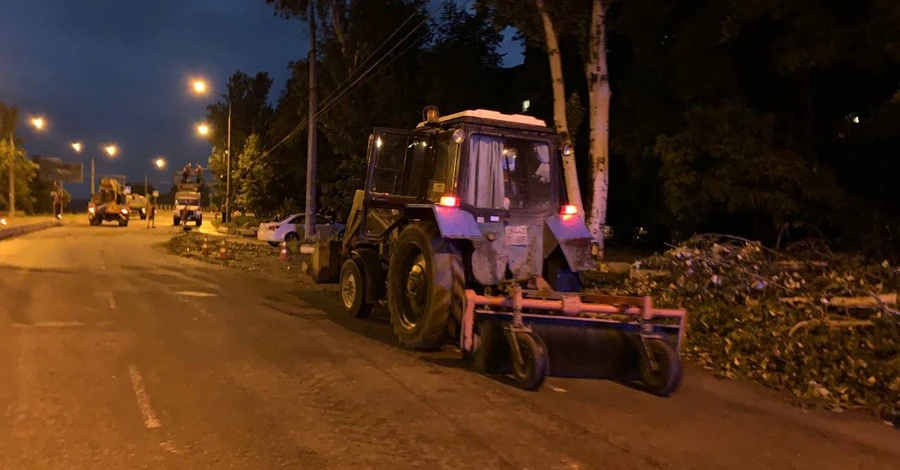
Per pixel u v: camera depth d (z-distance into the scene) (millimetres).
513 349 7473
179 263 21344
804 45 13523
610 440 5973
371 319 11641
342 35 28359
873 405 7355
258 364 8117
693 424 6570
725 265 10914
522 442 5801
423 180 10070
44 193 73125
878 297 9133
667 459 5586
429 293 8797
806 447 6062
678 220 17344
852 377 7879
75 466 5004
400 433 5891
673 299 10852
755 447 6000
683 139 14953
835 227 16344
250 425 5969
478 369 8133
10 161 50094
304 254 25047
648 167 19156
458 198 9023
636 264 12609
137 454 5254
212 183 62219
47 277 16375
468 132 9203
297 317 11594
